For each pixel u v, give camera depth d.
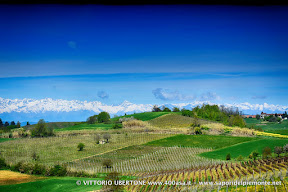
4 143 102.38
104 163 69.00
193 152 81.50
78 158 81.56
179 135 106.56
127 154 83.75
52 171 57.03
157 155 79.88
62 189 44.59
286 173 39.22
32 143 102.12
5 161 73.19
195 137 102.94
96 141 103.38
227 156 70.06
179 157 75.62
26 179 53.00
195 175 47.59
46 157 83.19
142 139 103.44
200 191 37.44
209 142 95.06
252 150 79.44
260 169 43.81
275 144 85.06
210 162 64.25
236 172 45.81
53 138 110.44
